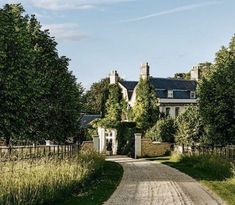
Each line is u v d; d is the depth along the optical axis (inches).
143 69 2925.7
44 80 1094.4
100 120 2792.8
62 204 649.6
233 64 1215.6
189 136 1985.7
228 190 821.9
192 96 3179.1
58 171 776.3
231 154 1250.6
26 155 841.5
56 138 1248.8
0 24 877.8
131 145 2534.5
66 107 1216.8
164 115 2984.7
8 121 872.9
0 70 852.6
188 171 1277.1
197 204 665.0
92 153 1445.6
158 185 924.6
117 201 693.9
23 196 576.4
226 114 1216.2
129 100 3026.6
